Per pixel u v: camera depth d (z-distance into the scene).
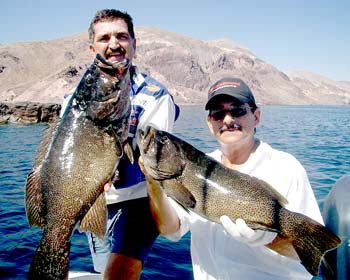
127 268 1.29
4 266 2.14
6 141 8.68
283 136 9.27
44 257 0.99
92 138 1.02
